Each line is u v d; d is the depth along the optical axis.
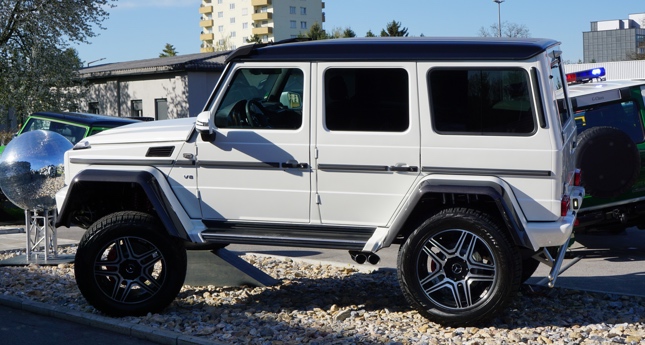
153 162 6.86
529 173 6.12
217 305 7.27
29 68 29.12
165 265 6.82
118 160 6.96
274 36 143.62
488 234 6.08
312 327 6.41
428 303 6.24
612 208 9.88
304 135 6.53
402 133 6.35
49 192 9.03
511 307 7.02
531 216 6.14
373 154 6.39
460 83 6.27
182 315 6.86
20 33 29.20
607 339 6.00
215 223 6.79
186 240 6.74
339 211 6.51
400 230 6.30
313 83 6.52
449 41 6.37
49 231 9.95
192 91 33.88
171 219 6.69
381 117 6.41
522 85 6.15
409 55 6.34
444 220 6.17
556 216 6.11
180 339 6.07
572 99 10.16
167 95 34.62
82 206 7.25
